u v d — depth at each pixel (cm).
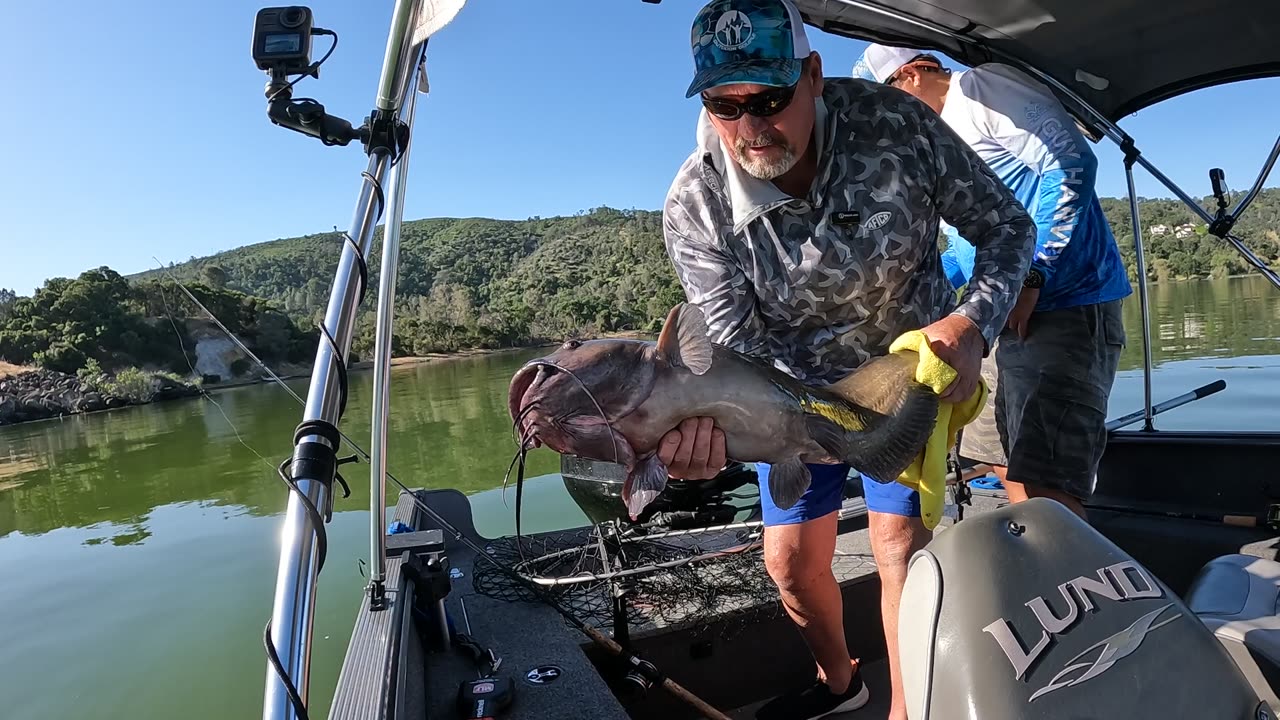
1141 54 365
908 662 143
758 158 219
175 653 545
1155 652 127
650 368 183
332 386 150
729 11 204
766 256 246
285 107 187
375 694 176
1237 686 127
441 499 383
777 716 280
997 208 234
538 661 250
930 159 236
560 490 704
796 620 276
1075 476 310
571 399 178
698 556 326
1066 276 311
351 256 171
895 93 239
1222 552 317
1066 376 309
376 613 228
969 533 144
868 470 204
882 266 240
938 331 204
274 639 114
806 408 195
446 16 203
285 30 185
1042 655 127
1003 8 344
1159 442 367
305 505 130
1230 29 339
